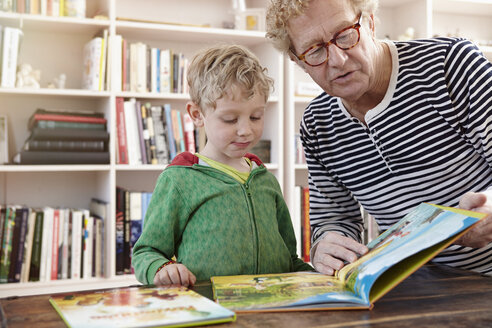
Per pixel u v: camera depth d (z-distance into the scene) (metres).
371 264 0.83
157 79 2.63
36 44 2.68
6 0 2.34
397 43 1.19
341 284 0.87
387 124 1.16
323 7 1.00
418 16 3.08
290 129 2.84
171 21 2.92
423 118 1.14
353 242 1.00
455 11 3.31
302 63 1.10
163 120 2.61
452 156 1.15
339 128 1.26
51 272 2.41
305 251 2.85
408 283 0.92
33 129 2.41
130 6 2.84
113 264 2.46
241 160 1.27
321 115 1.30
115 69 2.51
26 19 2.38
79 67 2.75
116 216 2.49
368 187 1.27
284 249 1.18
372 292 0.77
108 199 2.51
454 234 0.73
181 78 2.68
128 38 2.80
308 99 2.90
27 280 2.37
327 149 1.31
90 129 2.50
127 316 0.69
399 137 1.17
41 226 2.40
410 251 0.76
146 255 1.04
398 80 1.14
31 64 2.67
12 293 2.32
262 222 1.15
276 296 0.79
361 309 0.75
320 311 0.74
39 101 2.68
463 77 1.10
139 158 2.56
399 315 0.72
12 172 2.66
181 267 0.95
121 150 2.53
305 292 0.81
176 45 2.90
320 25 1.01
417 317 0.71
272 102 2.88
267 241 1.14
